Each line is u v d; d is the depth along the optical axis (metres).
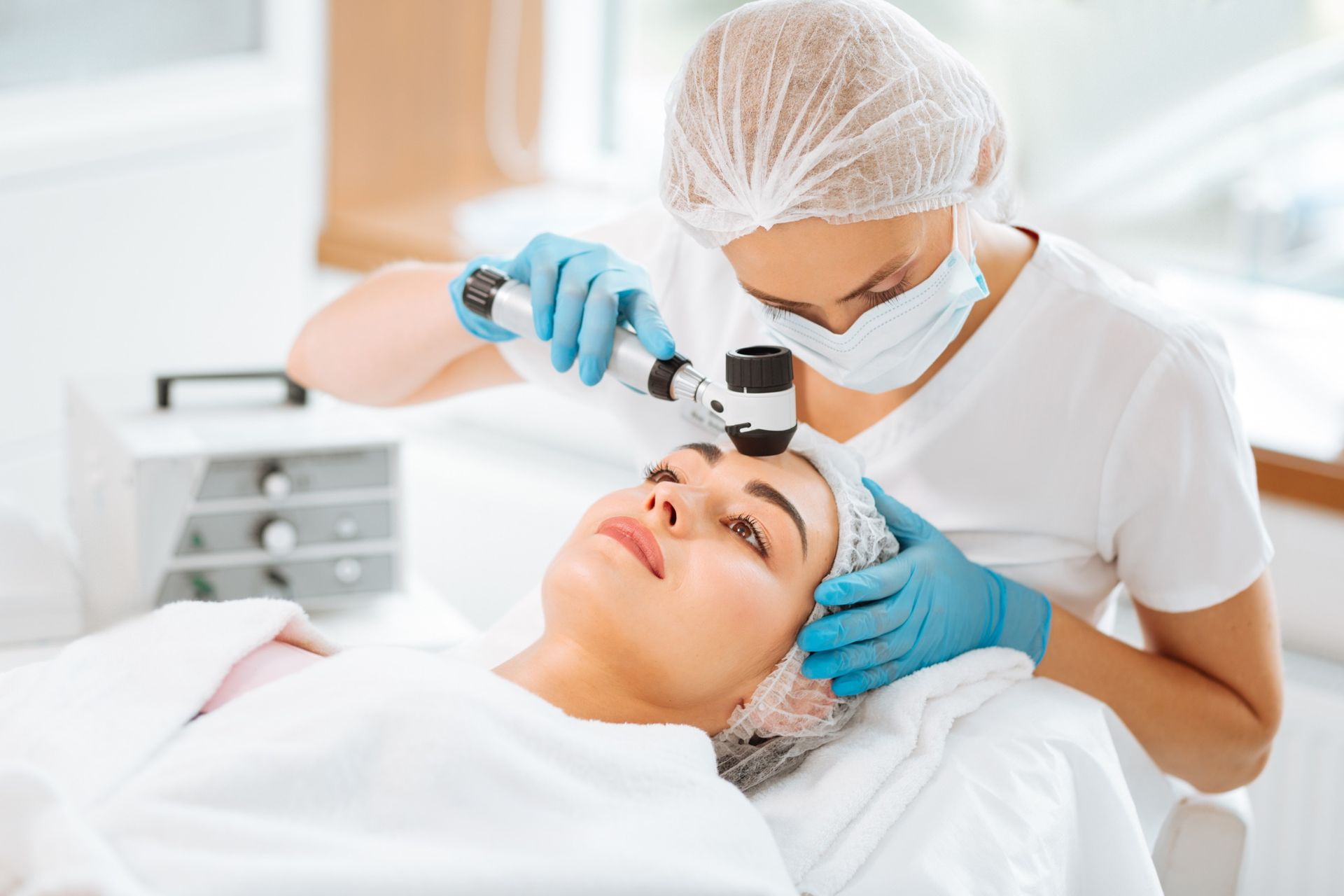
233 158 2.72
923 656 1.28
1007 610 1.34
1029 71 2.43
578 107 3.10
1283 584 2.05
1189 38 2.32
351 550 1.86
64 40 2.50
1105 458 1.35
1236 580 1.35
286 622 1.16
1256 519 1.34
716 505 1.25
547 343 1.51
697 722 1.23
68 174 2.47
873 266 1.11
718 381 1.49
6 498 1.84
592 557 1.21
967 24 2.46
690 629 1.18
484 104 2.96
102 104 2.54
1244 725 1.41
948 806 1.16
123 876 0.82
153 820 0.89
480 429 2.82
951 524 1.43
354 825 0.93
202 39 2.71
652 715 1.21
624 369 1.25
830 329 1.18
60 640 1.74
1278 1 2.26
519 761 0.97
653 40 2.98
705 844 0.99
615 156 3.11
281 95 2.80
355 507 1.84
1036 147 2.46
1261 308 2.42
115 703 1.07
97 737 1.03
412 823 0.94
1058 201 2.45
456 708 0.97
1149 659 1.43
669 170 1.15
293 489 1.79
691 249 1.51
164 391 1.89
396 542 1.88
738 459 1.27
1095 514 1.39
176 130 2.61
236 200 2.75
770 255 1.12
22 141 2.40
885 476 1.44
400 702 0.97
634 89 3.04
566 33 3.03
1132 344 1.33
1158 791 1.50
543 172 3.06
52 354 2.53
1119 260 2.05
